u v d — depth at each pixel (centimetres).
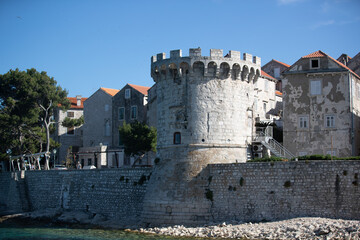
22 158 8388
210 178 4788
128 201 5603
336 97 5916
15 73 8562
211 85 5000
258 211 4500
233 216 4600
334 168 4244
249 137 5359
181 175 4869
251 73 5231
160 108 5253
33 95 8356
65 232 5203
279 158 4750
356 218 4116
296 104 6091
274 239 3966
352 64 7262
